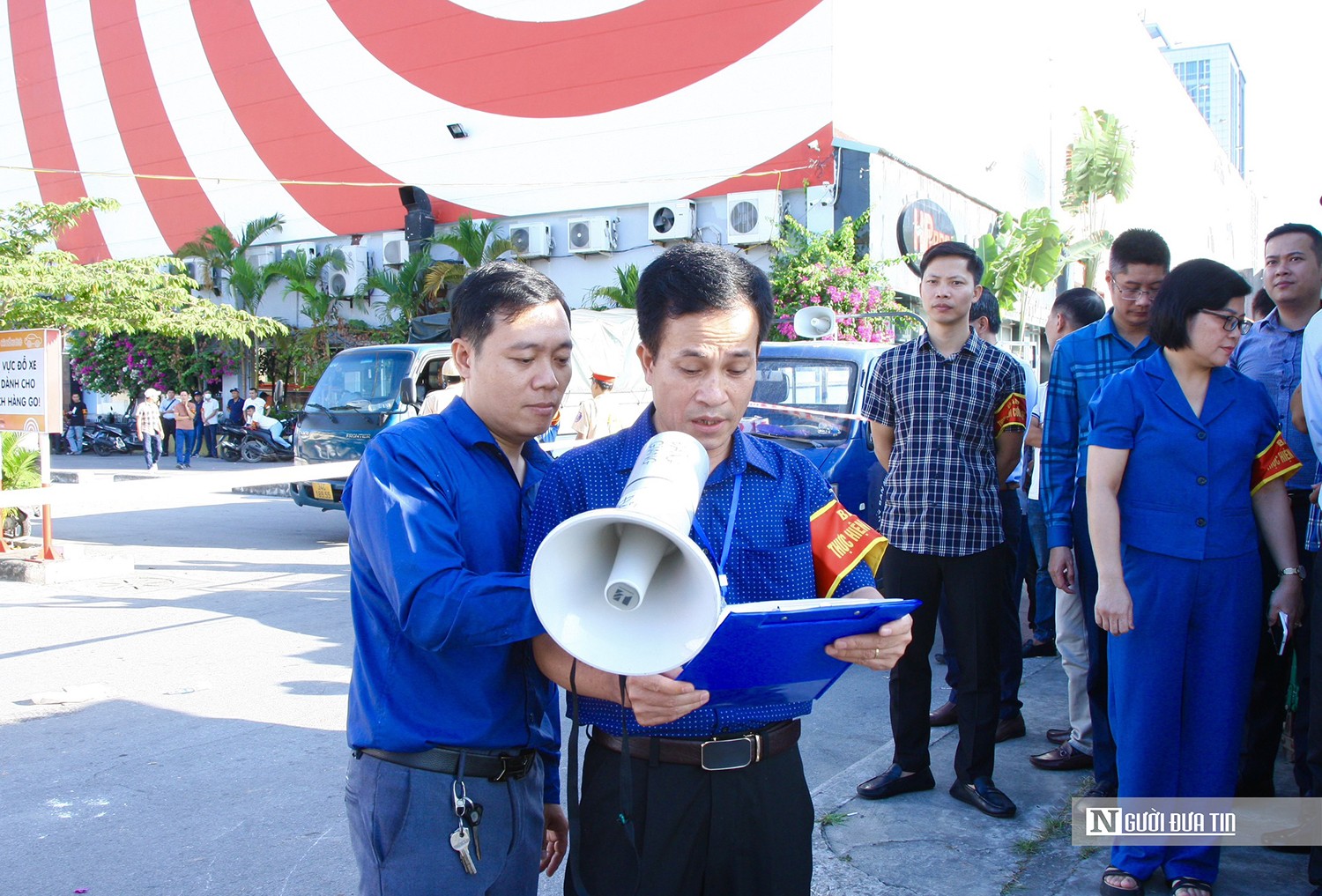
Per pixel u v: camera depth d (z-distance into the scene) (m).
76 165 21.50
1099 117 21.67
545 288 1.75
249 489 14.19
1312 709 2.71
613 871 1.65
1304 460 3.26
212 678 4.98
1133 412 2.71
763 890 1.65
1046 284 16.25
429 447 1.66
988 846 3.07
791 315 12.67
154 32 19.81
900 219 13.65
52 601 6.77
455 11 16.36
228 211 19.47
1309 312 3.41
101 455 21.33
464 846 1.62
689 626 1.25
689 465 1.35
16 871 3.04
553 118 15.68
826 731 4.23
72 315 12.30
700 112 14.38
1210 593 2.64
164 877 3.01
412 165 17.17
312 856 3.15
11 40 22.08
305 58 18.00
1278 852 3.02
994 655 3.33
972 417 3.28
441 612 1.45
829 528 1.72
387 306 17.12
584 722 1.68
